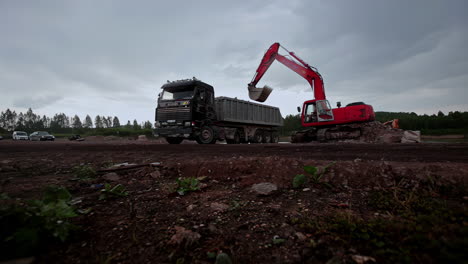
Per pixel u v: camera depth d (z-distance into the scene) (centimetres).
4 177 335
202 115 1049
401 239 125
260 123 1555
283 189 249
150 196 240
